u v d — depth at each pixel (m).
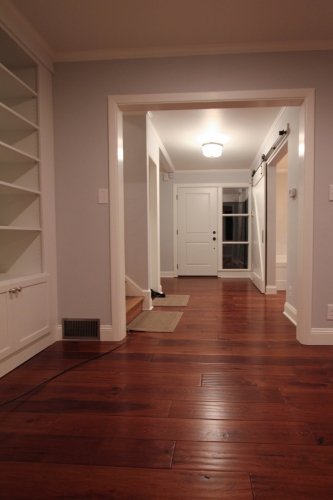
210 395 1.70
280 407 1.58
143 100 2.48
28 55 2.23
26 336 2.16
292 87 2.38
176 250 6.80
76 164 2.57
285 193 6.09
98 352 2.36
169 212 6.77
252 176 6.06
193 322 3.17
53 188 2.57
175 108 2.56
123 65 2.49
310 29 2.20
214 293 4.81
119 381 1.88
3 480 1.12
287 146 3.55
